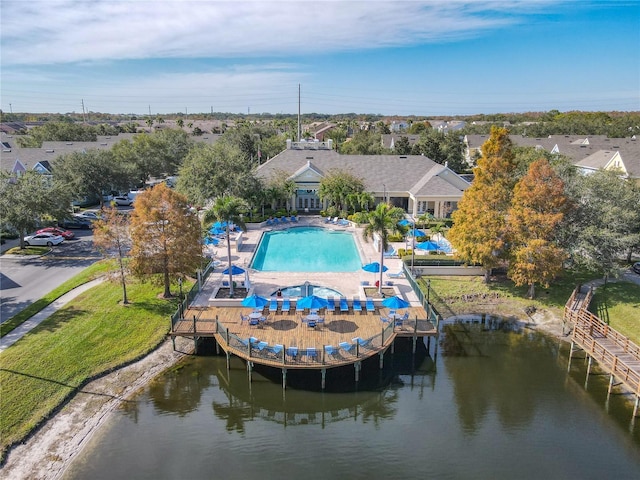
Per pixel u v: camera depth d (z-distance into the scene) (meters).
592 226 36.47
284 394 27.02
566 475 20.77
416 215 62.50
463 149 103.81
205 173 61.06
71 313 33.38
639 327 32.56
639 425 24.25
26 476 20.03
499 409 25.62
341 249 51.53
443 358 30.89
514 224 36.47
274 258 48.19
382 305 34.19
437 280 42.50
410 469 21.16
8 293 36.94
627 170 67.81
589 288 39.62
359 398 26.88
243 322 31.38
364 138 115.12
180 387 27.20
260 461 21.64
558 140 108.19
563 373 29.17
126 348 29.92
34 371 26.47
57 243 50.94
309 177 67.81
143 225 33.25
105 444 22.33
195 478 20.36
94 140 121.25
